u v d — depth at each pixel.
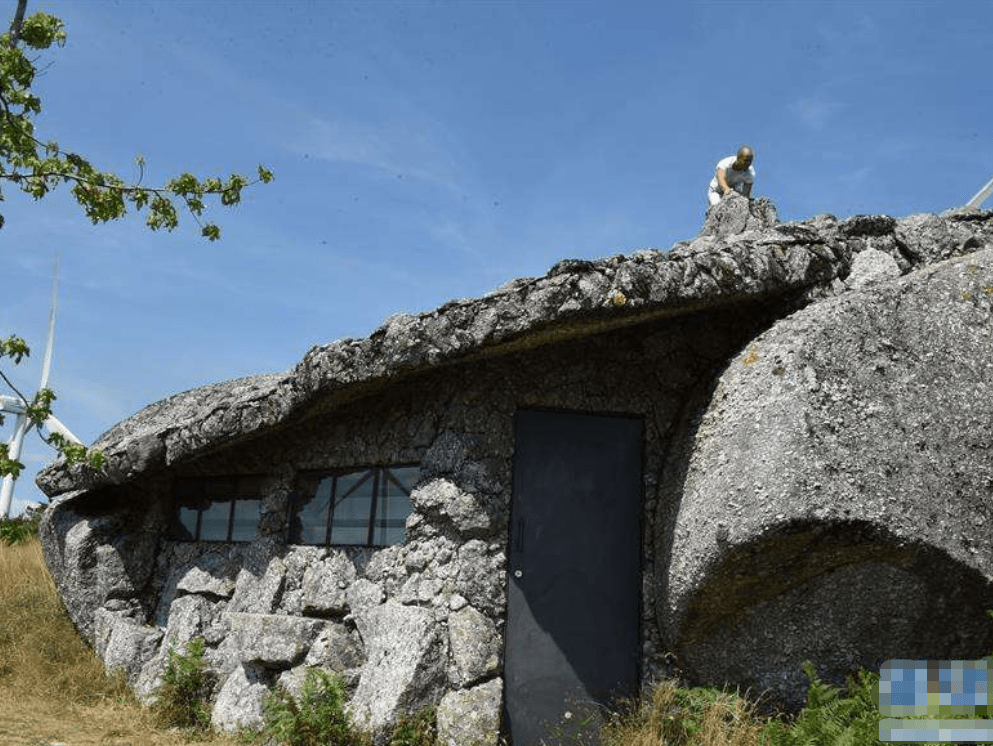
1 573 11.65
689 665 6.41
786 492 5.44
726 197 8.36
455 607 6.55
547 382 7.02
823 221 7.15
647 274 6.19
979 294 6.27
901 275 6.85
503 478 6.85
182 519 9.30
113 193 7.71
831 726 5.14
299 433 8.18
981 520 5.61
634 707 6.45
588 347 7.10
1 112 7.26
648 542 6.82
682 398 7.07
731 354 7.04
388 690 6.28
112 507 9.55
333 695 6.38
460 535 6.76
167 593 9.00
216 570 8.57
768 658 6.09
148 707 7.68
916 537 5.43
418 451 7.25
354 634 7.19
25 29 7.68
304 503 8.12
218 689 7.78
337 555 7.58
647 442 6.99
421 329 6.49
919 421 5.75
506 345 6.44
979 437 5.79
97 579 9.08
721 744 5.64
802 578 5.74
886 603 5.73
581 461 6.96
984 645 5.85
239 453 8.60
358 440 7.73
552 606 6.68
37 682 8.26
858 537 5.42
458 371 7.17
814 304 6.34
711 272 6.36
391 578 7.09
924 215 7.30
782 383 5.82
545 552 6.77
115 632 8.63
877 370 5.86
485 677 6.38
